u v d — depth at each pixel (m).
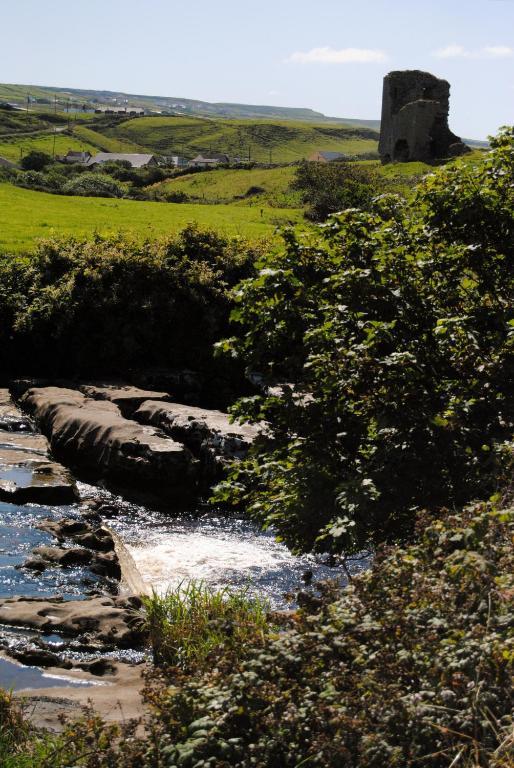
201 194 92.50
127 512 16.56
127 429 18.22
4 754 5.98
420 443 9.87
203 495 17.95
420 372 9.83
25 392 22.36
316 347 10.74
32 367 25.89
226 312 27.22
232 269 28.86
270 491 10.98
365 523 9.45
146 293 26.64
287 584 13.29
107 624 10.27
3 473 16.33
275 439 11.01
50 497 15.79
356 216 11.54
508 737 4.61
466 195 11.30
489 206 11.32
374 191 53.59
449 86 90.44
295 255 11.12
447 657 5.04
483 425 10.23
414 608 5.68
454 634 5.22
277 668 5.39
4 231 35.91
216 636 8.83
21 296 26.20
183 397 25.33
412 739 4.78
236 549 14.88
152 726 5.21
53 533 13.84
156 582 13.02
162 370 25.66
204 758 4.82
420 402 10.14
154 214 49.94
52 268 26.97
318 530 9.86
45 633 10.06
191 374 25.61
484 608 5.50
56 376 25.77
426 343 10.84
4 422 19.92
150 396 21.91
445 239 11.81
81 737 5.46
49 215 44.31
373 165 87.38
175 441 18.55
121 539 14.78
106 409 20.27
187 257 28.55
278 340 11.09
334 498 9.62
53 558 12.70
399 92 91.00
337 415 10.56
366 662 5.25
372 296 10.75
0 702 6.75
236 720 5.17
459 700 4.83
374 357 10.56
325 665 5.52
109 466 17.67
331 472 10.20
